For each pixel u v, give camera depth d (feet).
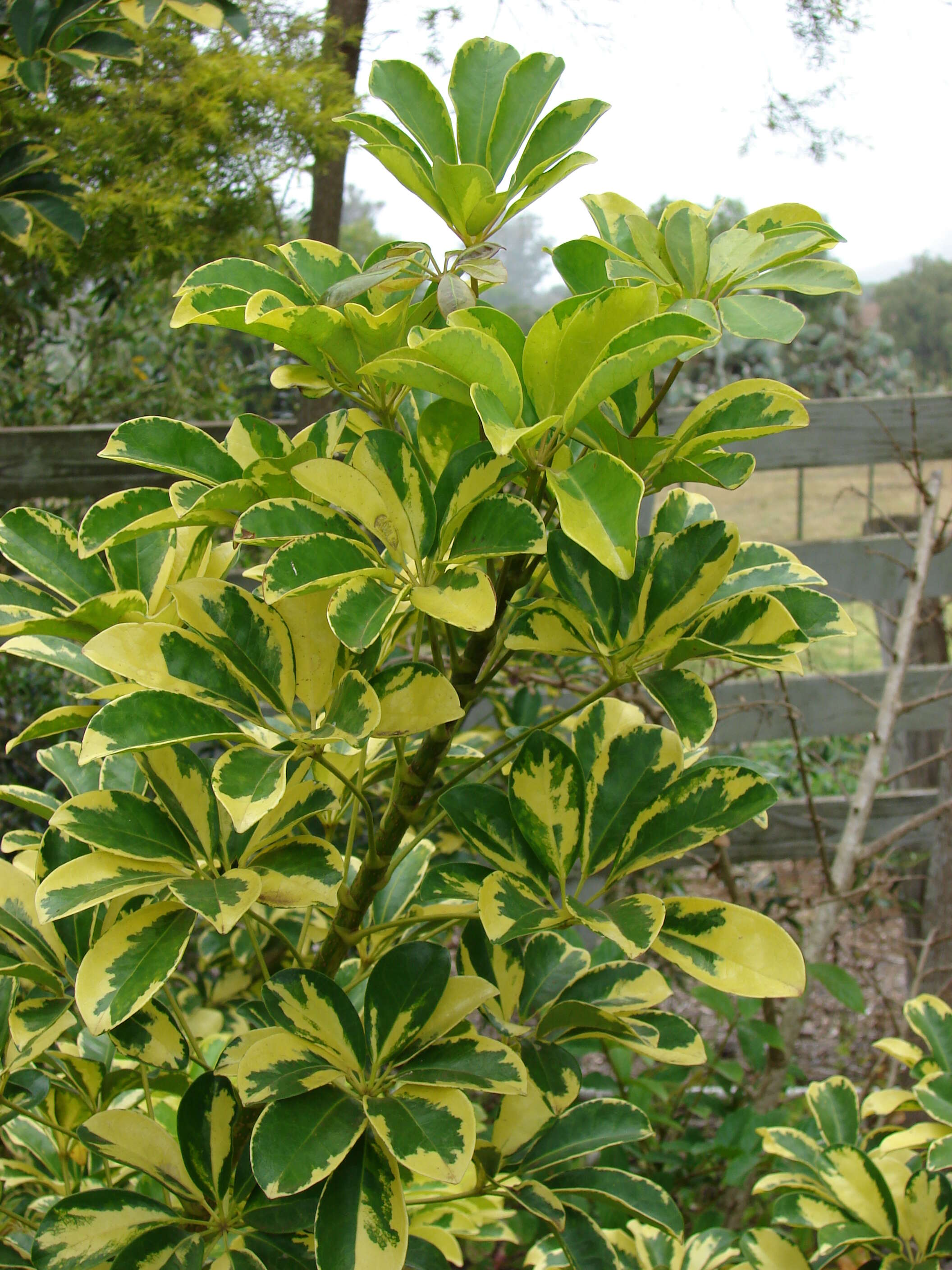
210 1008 6.79
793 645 2.58
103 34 6.29
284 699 2.59
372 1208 2.38
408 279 2.63
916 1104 4.96
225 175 9.09
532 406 2.55
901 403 9.50
